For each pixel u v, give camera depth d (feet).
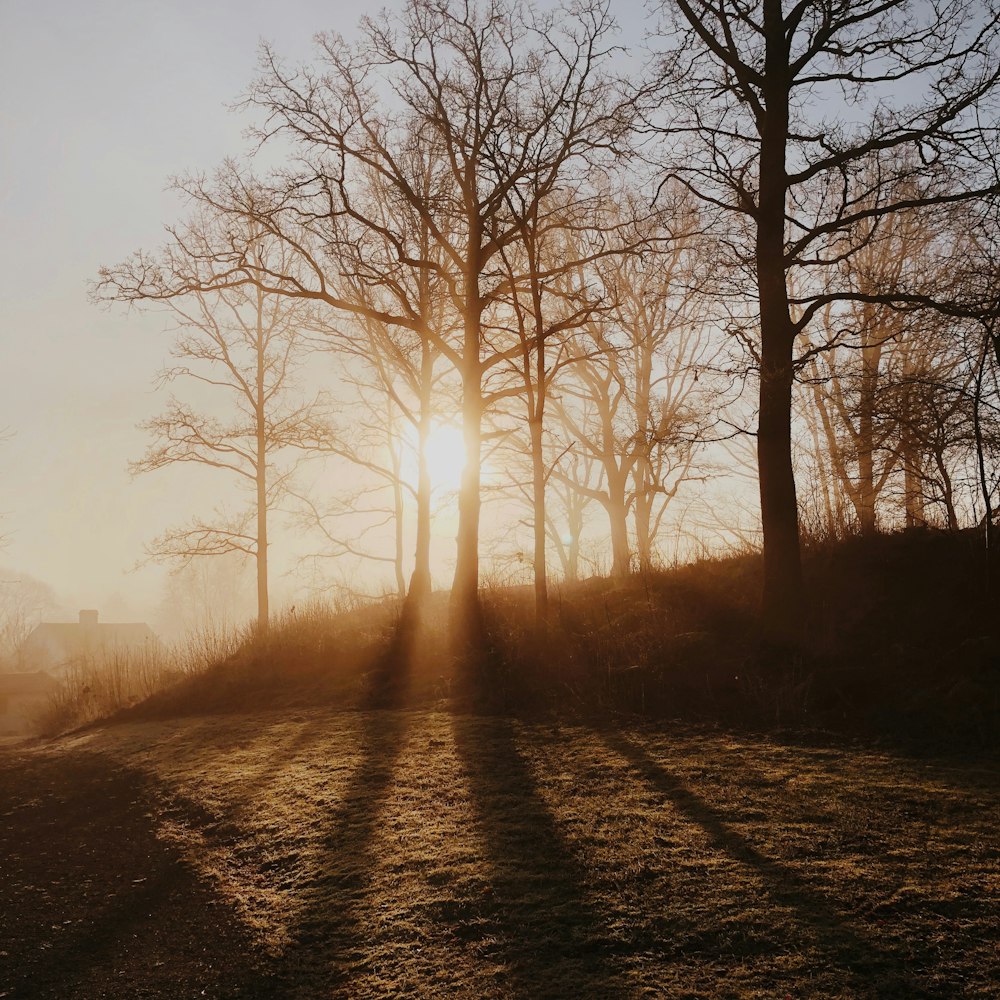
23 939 23.65
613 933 18.79
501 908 20.70
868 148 41.55
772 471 41.47
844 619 40.81
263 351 86.33
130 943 22.62
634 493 82.69
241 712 51.06
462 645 51.19
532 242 50.21
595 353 58.18
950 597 39.32
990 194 39.91
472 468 55.83
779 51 43.01
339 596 69.87
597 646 45.06
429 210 58.34
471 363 57.31
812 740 31.63
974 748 29.14
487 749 34.55
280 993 18.86
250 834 28.86
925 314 43.45
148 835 31.17
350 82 56.49
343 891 23.11
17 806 37.58
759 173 43.73
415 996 17.69
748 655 39.99
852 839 22.15
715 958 17.37
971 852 20.63
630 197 68.85
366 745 37.52
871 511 55.01
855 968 16.39
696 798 26.43
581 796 27.94
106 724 57.47
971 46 40.22
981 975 15.71
